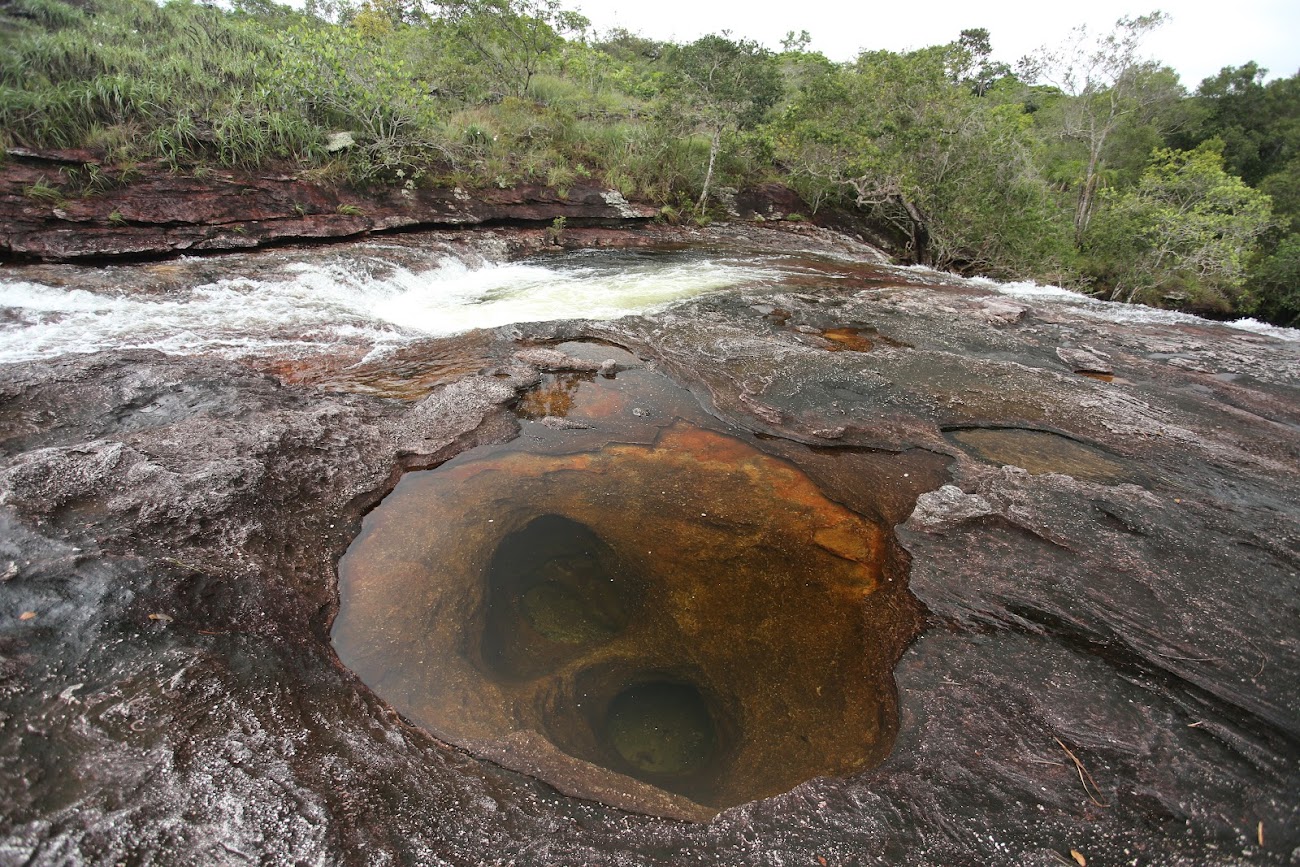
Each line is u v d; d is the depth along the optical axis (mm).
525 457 5961
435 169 13594
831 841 2824
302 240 10867
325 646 3809
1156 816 2881
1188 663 3701
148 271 8562
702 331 8930
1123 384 8070
